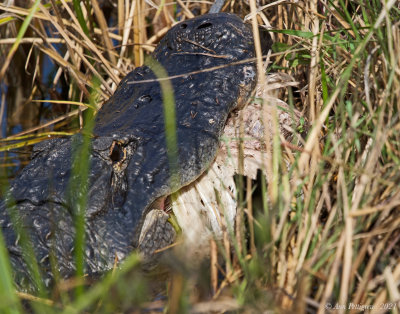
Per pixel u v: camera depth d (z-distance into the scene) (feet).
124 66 29.76
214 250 16.70
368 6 20.07
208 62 22.65
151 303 15.48
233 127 21.93
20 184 17.63
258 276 15.57
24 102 32.37
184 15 31.40
